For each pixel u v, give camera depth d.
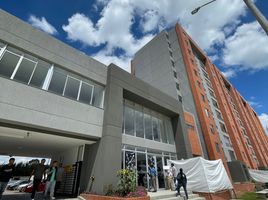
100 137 10.63
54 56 10.18
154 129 16.03
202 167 11.58
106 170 9.45
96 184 9.37
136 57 40.75
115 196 7.96
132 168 11.79
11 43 8.60
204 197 10.88
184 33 35.91
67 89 10.30
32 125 8.14
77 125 9.78
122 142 12.03
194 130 22.16
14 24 9.00
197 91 27.78
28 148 13.41
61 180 11.69
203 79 34.50
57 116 9.11
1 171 7.28
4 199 9.14
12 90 7.96
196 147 20.56
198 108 26.66
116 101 11.97
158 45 36.06
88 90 11.45
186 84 29.33
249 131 44.62
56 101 9.36
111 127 10.80
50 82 9.63
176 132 17.69
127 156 11.95
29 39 9.36
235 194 13.17
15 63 8.59
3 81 7.82
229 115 36.53
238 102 49.34
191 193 11.21
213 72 40.88
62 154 13.95
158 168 14.02
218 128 30.06
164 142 16.45
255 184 20.89
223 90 41.34
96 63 12.45
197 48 37.88
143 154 13.32
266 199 12.96
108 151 10.01
